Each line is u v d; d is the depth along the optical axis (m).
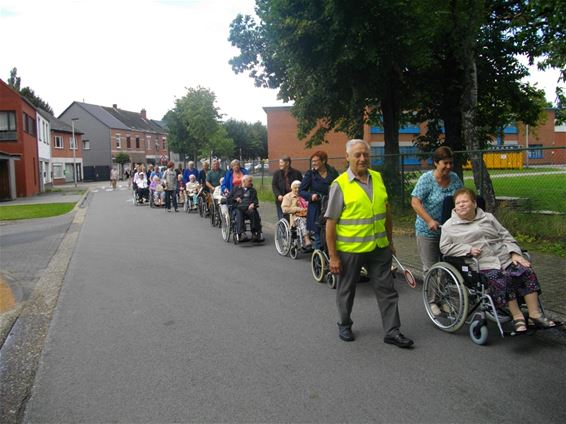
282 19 11.48
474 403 3.44
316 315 5.54
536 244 8.79
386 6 10.30
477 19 11.12
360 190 4.56
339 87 12.97
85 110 64.75
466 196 4.78
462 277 4.71
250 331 5.04
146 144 74.25
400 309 5.70
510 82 16.56
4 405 3.57
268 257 9.12
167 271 8.00
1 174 28.92
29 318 5.71
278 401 3.52
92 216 17.47
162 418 3.33
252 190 10.77
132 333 5.07
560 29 7.65
